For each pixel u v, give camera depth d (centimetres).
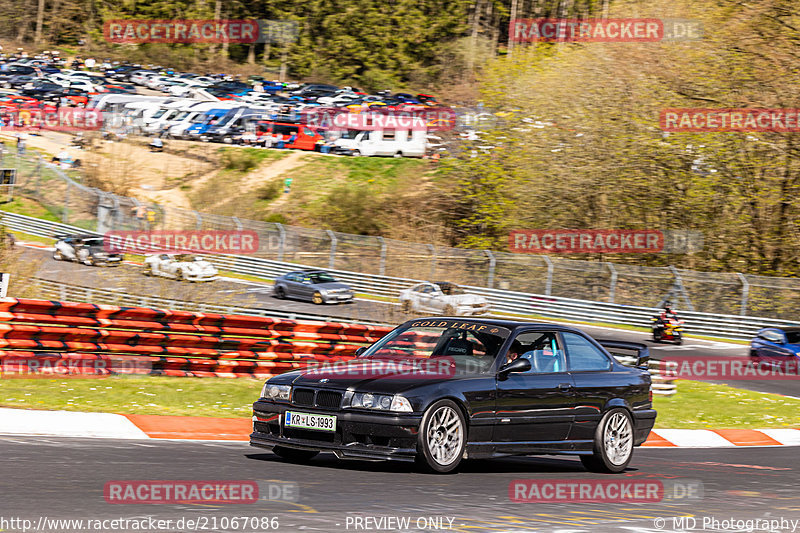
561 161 16388
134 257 13388
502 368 3081
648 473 3459
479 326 3272
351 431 2830
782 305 13738
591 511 2467
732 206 15612
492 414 3014
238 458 3091
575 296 14038
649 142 15475
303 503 2278
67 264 12262
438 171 18712
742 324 12962
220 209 19050
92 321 5094
